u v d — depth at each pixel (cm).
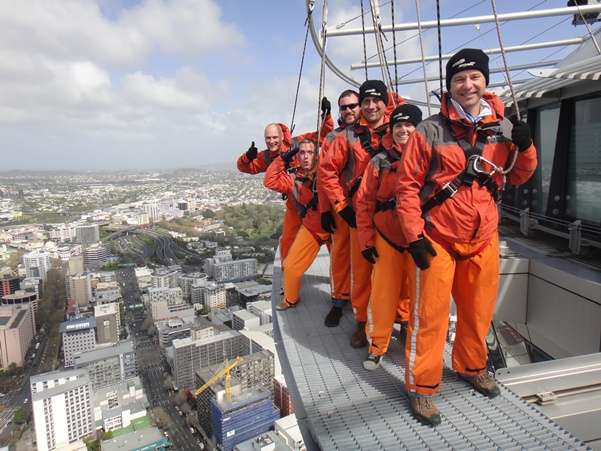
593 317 405
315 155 420
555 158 575
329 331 397
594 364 300
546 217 591
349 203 351
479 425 253
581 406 280
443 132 245
